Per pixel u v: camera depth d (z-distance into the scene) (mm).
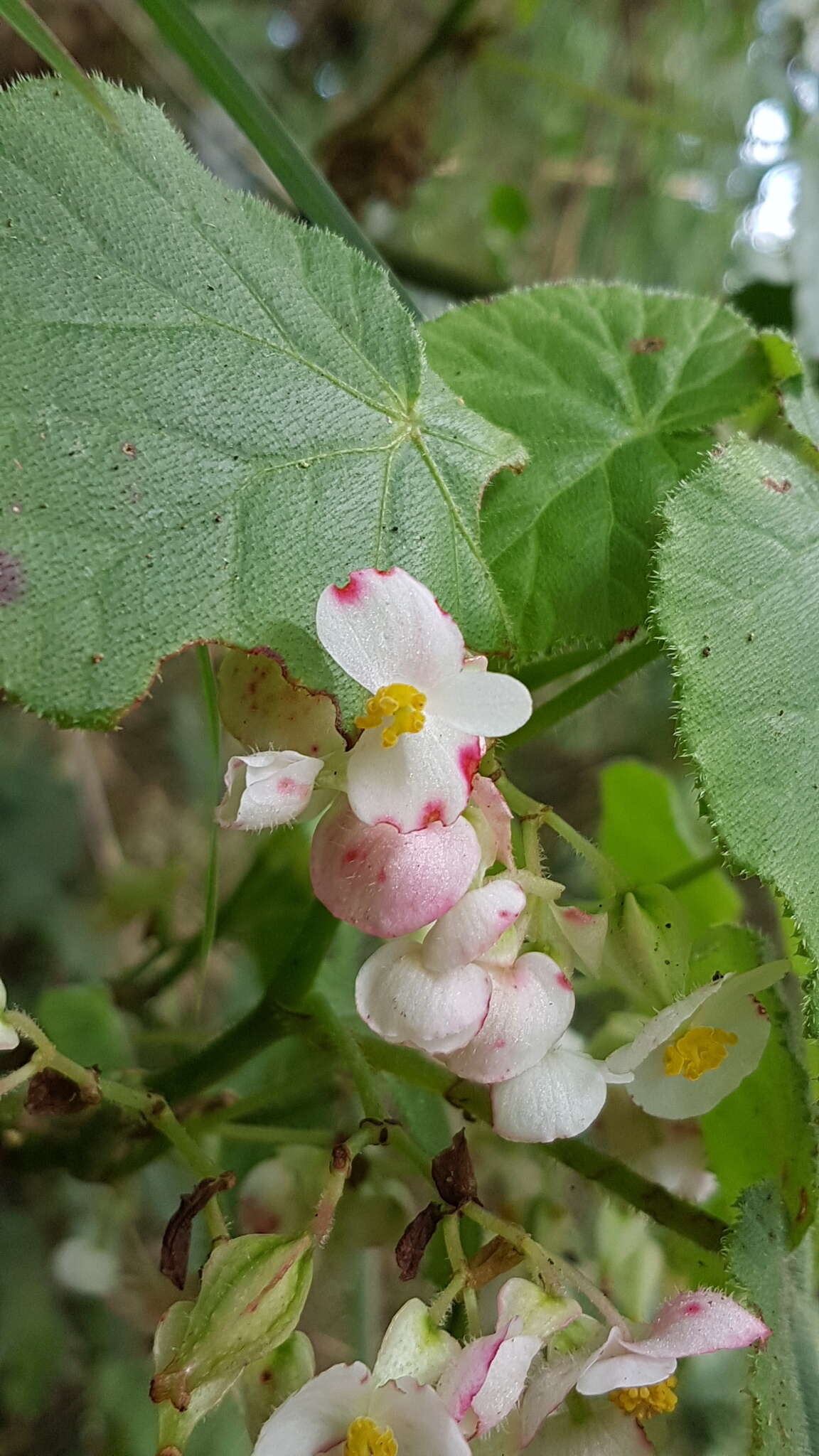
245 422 104
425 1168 118
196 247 109
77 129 106
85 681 89
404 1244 110
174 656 94
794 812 108
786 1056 129
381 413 114
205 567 97
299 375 110
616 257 430
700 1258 145
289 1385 104
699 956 139
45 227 101
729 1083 122
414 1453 93
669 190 423
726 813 105
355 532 108
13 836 323
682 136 412
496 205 361
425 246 404
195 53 161
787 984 145
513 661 122
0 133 102
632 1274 165
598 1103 103
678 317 154
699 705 108
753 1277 117
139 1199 234
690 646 110
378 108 306
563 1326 101
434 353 145
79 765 346
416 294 324
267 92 378
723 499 118
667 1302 108
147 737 396
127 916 229
